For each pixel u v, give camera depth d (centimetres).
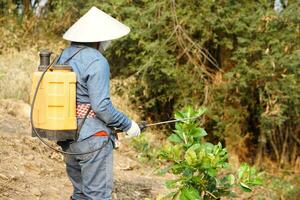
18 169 634
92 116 401
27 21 1384
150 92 1252
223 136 1256
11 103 916
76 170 428
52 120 387
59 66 391
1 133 759
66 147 409
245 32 1169
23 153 695
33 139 752
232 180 455
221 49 1235
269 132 1230
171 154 447
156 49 1157
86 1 1316
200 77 1202
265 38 1145
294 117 1284
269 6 1167
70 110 390
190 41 1156
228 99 1227
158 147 988
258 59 1176
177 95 1230
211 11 1168
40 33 1397
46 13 1452
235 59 1156
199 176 438
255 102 1247
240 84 1152
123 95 1223
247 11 1173
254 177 455
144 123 431
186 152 432
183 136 457
